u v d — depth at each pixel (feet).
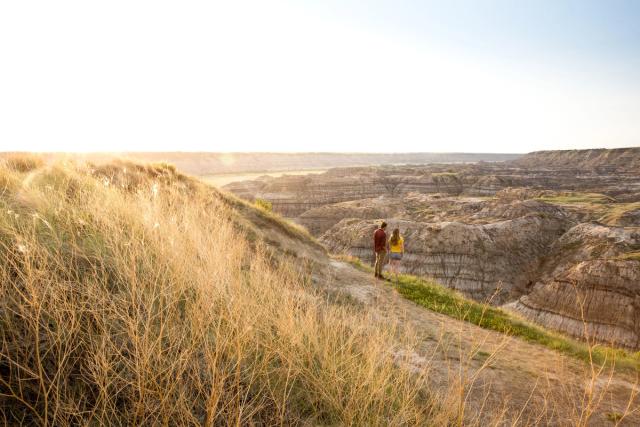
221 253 17.90
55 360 9.28
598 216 297.53
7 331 9.33
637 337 160.25
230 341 11.69
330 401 11.71
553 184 606.14
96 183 26.35
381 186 547.08
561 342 30.73
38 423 8.06
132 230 16.69
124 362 9.86
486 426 14.82
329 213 370.94
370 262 238.07
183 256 15.61
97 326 10.62
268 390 11.22
